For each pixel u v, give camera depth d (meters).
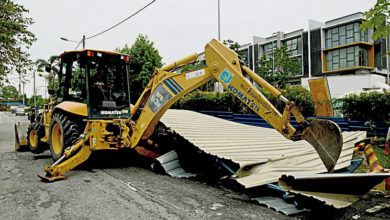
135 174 5.38
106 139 5.73
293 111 3.58
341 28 31.11
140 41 21.23
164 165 5.33
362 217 3.25
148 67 20.45
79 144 5.36
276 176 3.92
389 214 3.31
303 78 32.34
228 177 4.57
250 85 4.04
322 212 3.21
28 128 7.79
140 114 5.64
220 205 3.69
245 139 6.12
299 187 3.23
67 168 5.12
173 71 5.30
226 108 11.60
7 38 11.75
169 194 4.14
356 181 3.28
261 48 38.44
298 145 6.08
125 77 6.45
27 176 5.22
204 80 4.65
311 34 33.41
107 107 5.98
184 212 3.43
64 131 5.95
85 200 3.88
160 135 6.32
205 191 4.30
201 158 5.25
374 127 7.25
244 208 3.57
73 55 6.22
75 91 6.20
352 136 5.77
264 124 9.74
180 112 8.53
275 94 3.79
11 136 13.49
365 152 5.01
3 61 12.34
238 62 4.20
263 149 5.29
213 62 4.45
